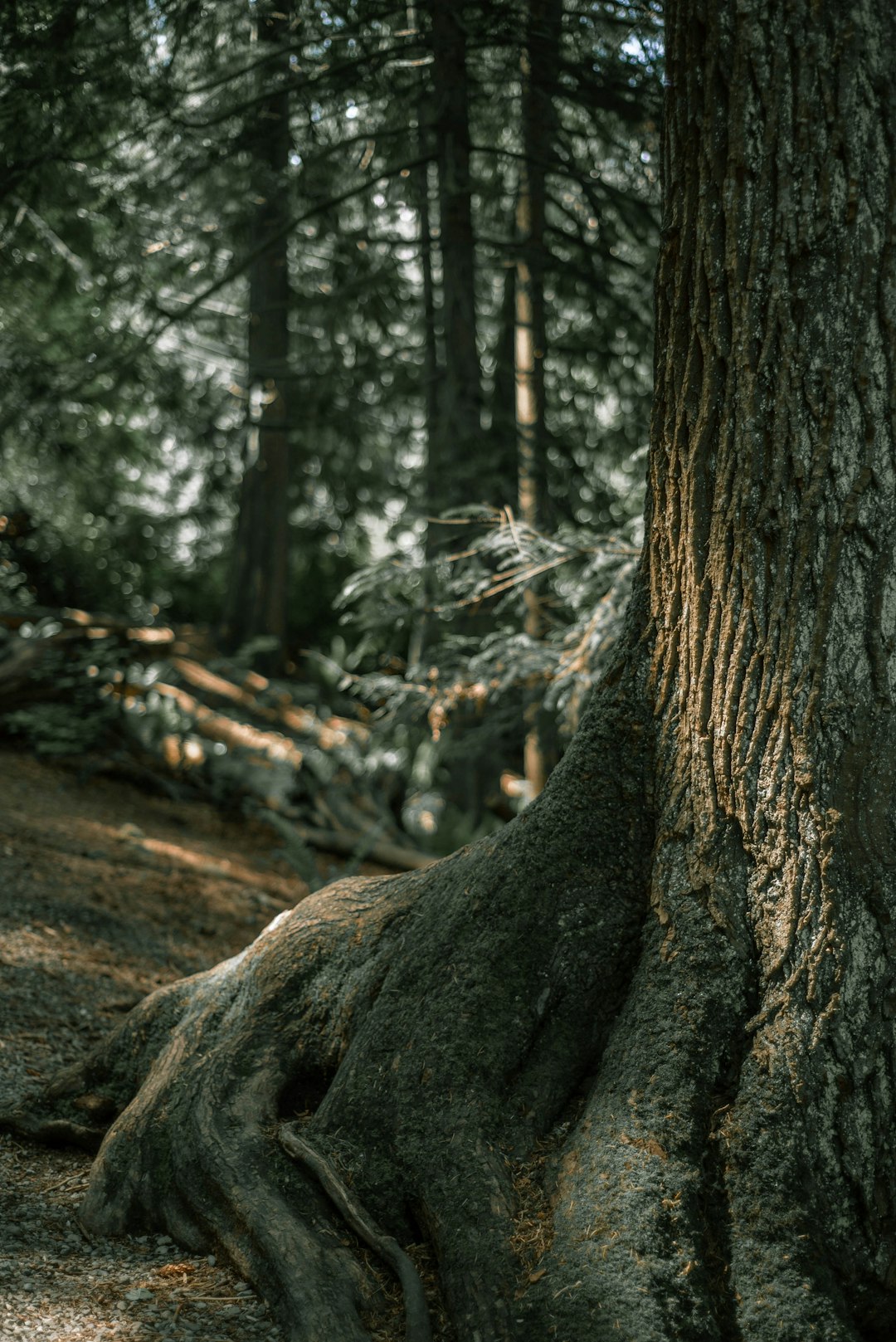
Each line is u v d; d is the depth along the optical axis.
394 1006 3.07
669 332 2.94
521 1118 2.85
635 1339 2.37
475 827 9.83
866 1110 2.55
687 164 2.83
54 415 10.31
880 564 2.60
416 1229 2.81
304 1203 2.90
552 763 7.80
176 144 8.04
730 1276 2.51
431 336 11.54
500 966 2.98
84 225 9.32
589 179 8.48
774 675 2.68
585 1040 2.92
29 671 10.34
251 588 14.65
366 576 6.15
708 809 2.79
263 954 3.53
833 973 2.58
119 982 5.32
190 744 10.58
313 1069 3.26
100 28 6.38
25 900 6.05
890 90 2.55
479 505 5.85
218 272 12.57
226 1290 2.80
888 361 2.57
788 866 2.65
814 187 2.60
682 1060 2.69
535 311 8.80
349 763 10.38
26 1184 3.38
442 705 6.46
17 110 6.14
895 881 2.57
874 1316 2.53
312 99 7.97
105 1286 2.82
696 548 2.83
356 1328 2.58
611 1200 2.58
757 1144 2.57
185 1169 3.06
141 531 16.53
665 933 2.84
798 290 2.62
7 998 4.70
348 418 13.83
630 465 10.88
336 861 9.45
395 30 7.82
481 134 10.46
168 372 14.09
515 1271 2.56
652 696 3.01
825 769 2.61
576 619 7.07
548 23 7.08
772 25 2.63
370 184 8.84
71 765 10.02
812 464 2.62
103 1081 3.76
